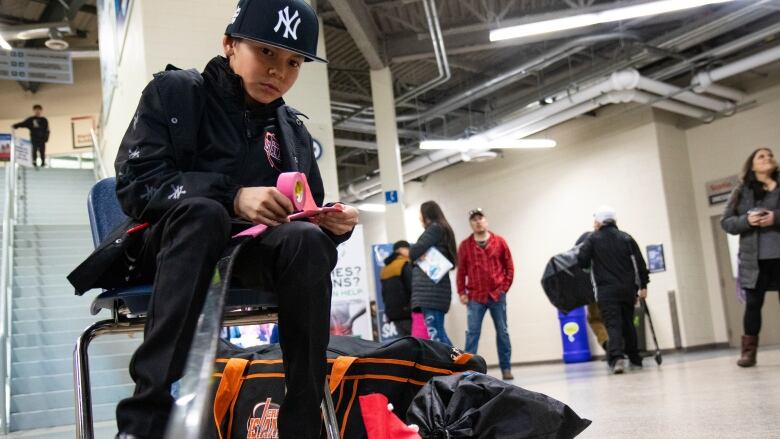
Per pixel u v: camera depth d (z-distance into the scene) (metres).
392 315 6.71
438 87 11.98
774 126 10.79
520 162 13.56
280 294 1.21
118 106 8.38
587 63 10.98
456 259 5.98
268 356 2.22
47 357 6.89
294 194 1.27
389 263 6.79
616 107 11.98
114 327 1.39
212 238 1.10
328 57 10.40
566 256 7.46
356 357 2.14
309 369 1.21
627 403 4.02
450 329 14.94
